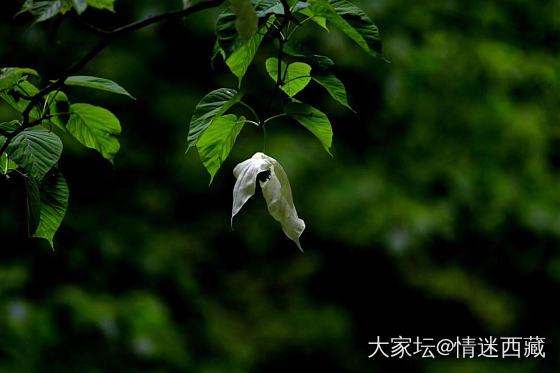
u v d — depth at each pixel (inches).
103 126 101.1
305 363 320.5
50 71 300.8
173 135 315.3
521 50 377.4
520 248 339.9
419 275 324.2
